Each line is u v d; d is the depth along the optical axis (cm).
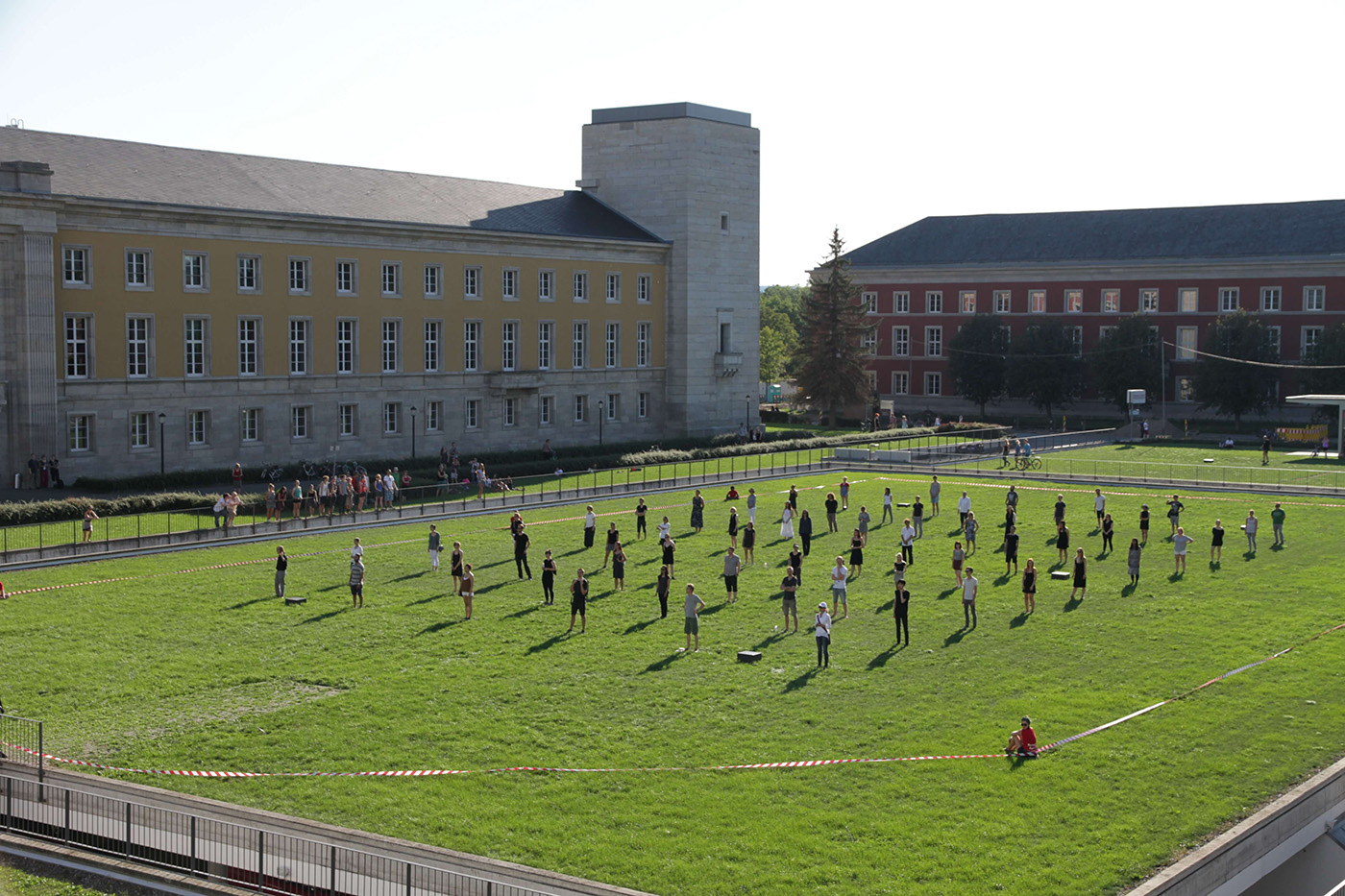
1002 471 8444
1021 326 13112
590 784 2762
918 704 3322
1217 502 6850
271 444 7850
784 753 2959
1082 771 2850
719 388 10775
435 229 8581
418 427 8681
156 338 7219
